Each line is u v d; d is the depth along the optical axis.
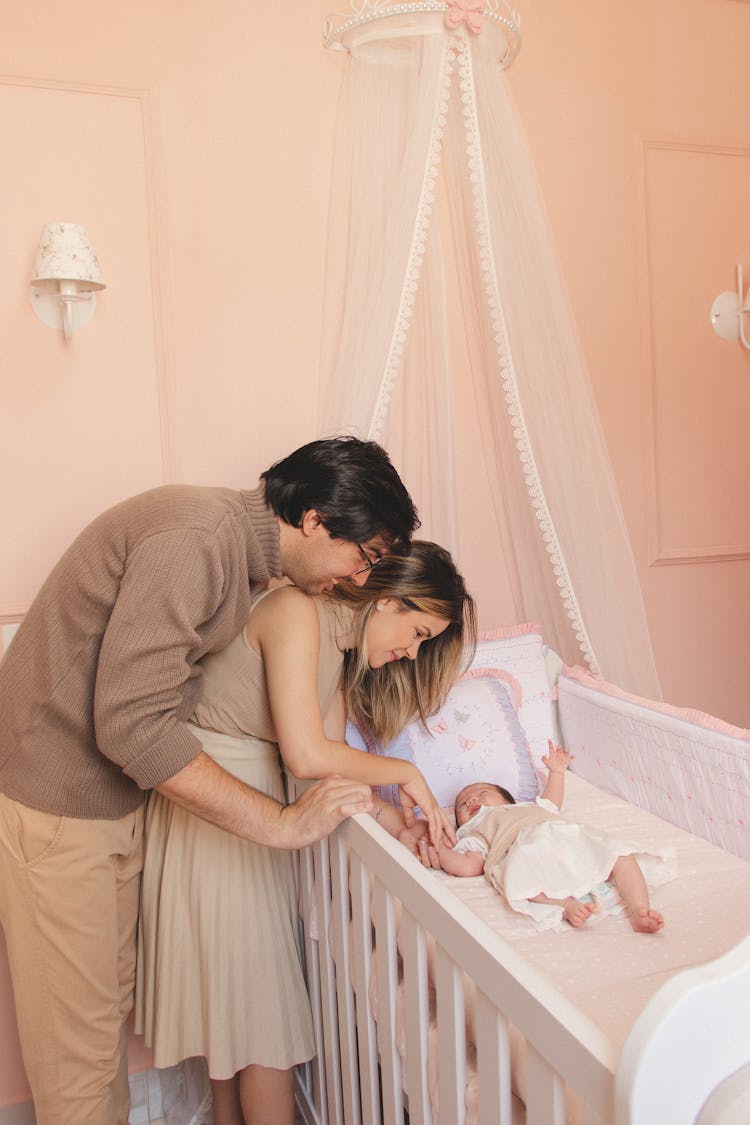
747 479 2.50
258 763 1.50
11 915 1.38
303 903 1.64
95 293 1.91
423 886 1.03
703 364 2.42
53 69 1.86
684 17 2.33
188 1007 1.51
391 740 1.81
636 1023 0.67
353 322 1.91
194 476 2.02
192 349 1.99
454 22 1.71
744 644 2.53
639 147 2.29
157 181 1.93
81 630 1.25
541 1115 0.82
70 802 1.33
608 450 2.34
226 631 1.32
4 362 1.86
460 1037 1.02
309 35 2.02
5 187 1.84
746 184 2.42
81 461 1.93
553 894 1.41
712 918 1.41
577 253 2.27
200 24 1.95
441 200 2.03
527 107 2.20
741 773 1.57
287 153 2.03
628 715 1.84
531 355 1.87
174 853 1.51
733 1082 0.68
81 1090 1.44
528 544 2.10
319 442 1.31
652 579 2.42
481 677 1.97
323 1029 1.59
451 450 2.08
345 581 1.47
